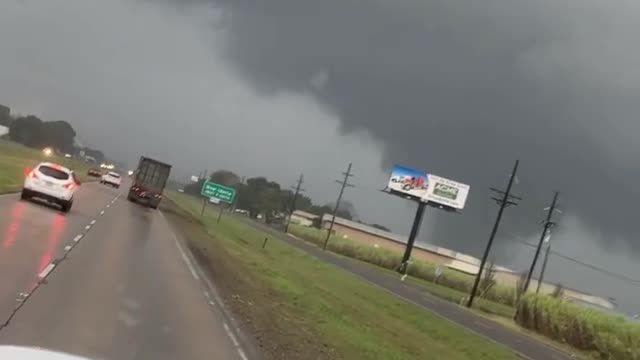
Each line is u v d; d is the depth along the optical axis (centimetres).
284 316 1809
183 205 9500
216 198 7388
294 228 12350
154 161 5762
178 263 2327
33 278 1364
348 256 9312
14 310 1062
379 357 1642
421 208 8944
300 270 4516
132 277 1712
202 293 1764
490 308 5928
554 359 3028
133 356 955
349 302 3091
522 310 4638
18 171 4747
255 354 1180
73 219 2862
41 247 1811
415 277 8450
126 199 5972
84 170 12250
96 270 1664
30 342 893
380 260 8981
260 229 9675
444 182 9006
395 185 9006
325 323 1944
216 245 3838
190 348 1094
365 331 2150
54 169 3084
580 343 3928
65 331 1002
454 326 3281
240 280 2364
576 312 4075
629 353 3569
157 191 5728
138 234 2992
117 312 1232
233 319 1486
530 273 6612
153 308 1366
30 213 2619
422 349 2259
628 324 3728
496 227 5553
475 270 12562
